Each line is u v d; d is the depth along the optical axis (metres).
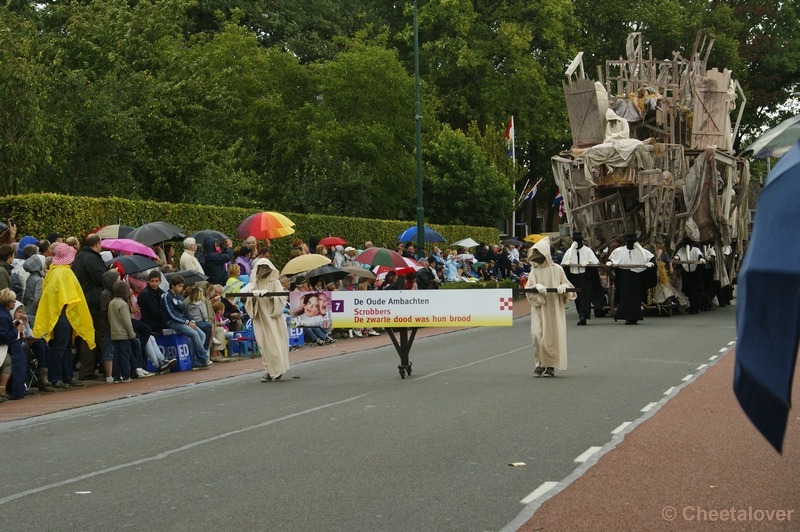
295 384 12.71
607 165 23.73
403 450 7.78
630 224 24.39
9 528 5.77
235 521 5.75
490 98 45.75
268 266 13.16
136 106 26.11
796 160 4.48
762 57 51.53
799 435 8.03
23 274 13.52
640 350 15.55
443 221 41.97
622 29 51.12
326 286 19.48
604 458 7.21
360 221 30.22
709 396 10.30
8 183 20.20
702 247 25.86
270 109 37.12
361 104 38.16
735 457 7.19
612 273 21.61
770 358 4.23
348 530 5.48
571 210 24.47
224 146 36.53
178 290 15.29
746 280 4.42
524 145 47.88
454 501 6.07
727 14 49.66
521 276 34.16
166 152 26.45
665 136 25.75
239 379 13.77
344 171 34.16
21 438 9.19
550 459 7.27
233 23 39.06
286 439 8.48
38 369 13.05
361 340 20.12
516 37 45.12
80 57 28.17
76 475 7.29
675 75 26.86
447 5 45.06
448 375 12.95
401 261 20.20
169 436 8.90
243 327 17.70
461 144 41.00
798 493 6.10
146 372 14.51
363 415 9.69
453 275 27.95
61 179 24.09
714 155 24.58
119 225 17.12
